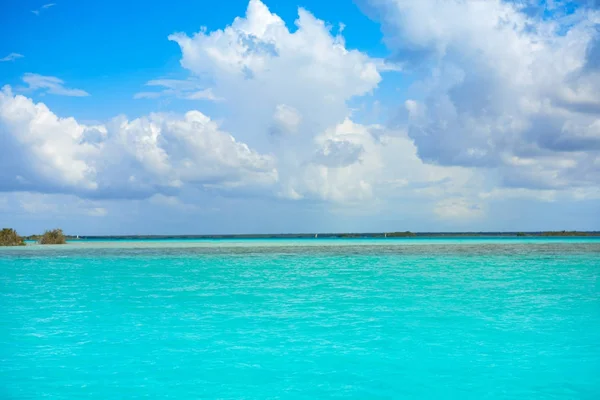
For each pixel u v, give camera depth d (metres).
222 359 13.24
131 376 11.91
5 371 12.32
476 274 34.41
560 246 80.75
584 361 12.89
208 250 74.94
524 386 11.06
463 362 12.87
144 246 94.88
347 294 24.78
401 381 11.41
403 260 49.03
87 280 31.83
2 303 22.45
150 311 20.30
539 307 20.62
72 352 14.01
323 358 13.26
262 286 28.30
